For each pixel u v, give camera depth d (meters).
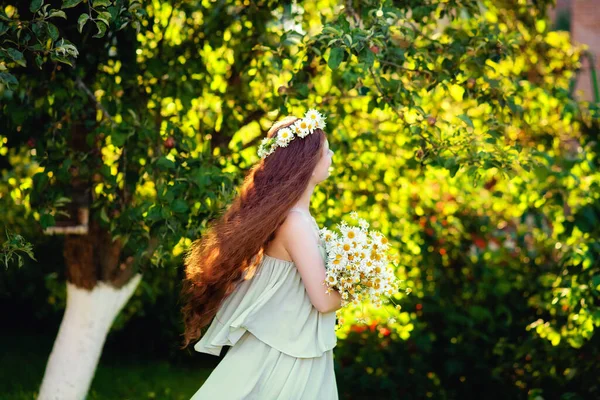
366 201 4.37
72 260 4.01
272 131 2.76
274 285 2.63
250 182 2.71
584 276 3.87
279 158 2.66
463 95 3.66
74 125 3.79
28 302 7.24
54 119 3.46
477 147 3.40
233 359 2.63
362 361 4.69
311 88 3.90
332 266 2.52
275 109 3.89
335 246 2.56
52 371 4.04
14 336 7.10
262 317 2.61
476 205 5.01
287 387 2.57
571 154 4.39
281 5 3.88
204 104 4.11
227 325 2.65
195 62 3.89
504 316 4.72
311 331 2.62
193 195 3.26
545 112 4.23
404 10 3.81
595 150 4.21
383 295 2.84
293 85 3.48
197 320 2.73
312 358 2.63
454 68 3.62
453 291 4.86
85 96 3.44
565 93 4.17
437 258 4.90
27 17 3.24
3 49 2.64
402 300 4.72
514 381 4.53
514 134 4.19
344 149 4.05
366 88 3.44
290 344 2.59
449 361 4.57
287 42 3.40
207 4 3.86
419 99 3.62
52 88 3.37
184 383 5.77
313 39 3.25
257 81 4.07
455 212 5.00
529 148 3.92
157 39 4.01
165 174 3.36
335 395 2.71
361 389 4.77
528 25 4.64
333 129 3.88
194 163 3.32
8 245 2.86
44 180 3.34
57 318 7.33
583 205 4.00
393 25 3.45
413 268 4.86
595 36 6.33
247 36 4.00
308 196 2.69
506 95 3.69
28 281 6.89
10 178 4.18
